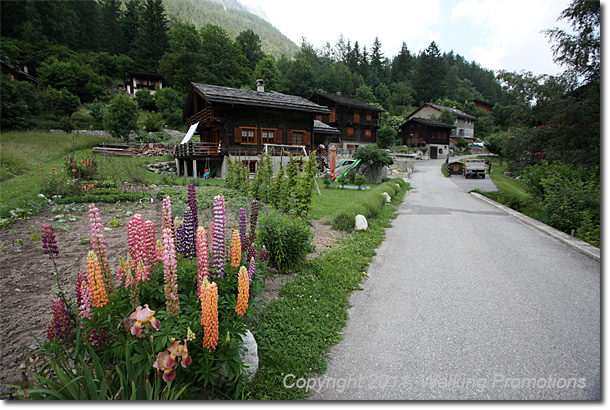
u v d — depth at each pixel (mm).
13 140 25078
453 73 105750
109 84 71188
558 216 10578
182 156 24078
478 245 8445
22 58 61594
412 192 21656
